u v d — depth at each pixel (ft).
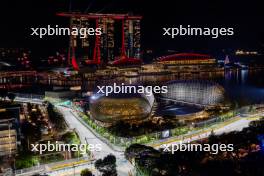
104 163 630.33
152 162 638.94
